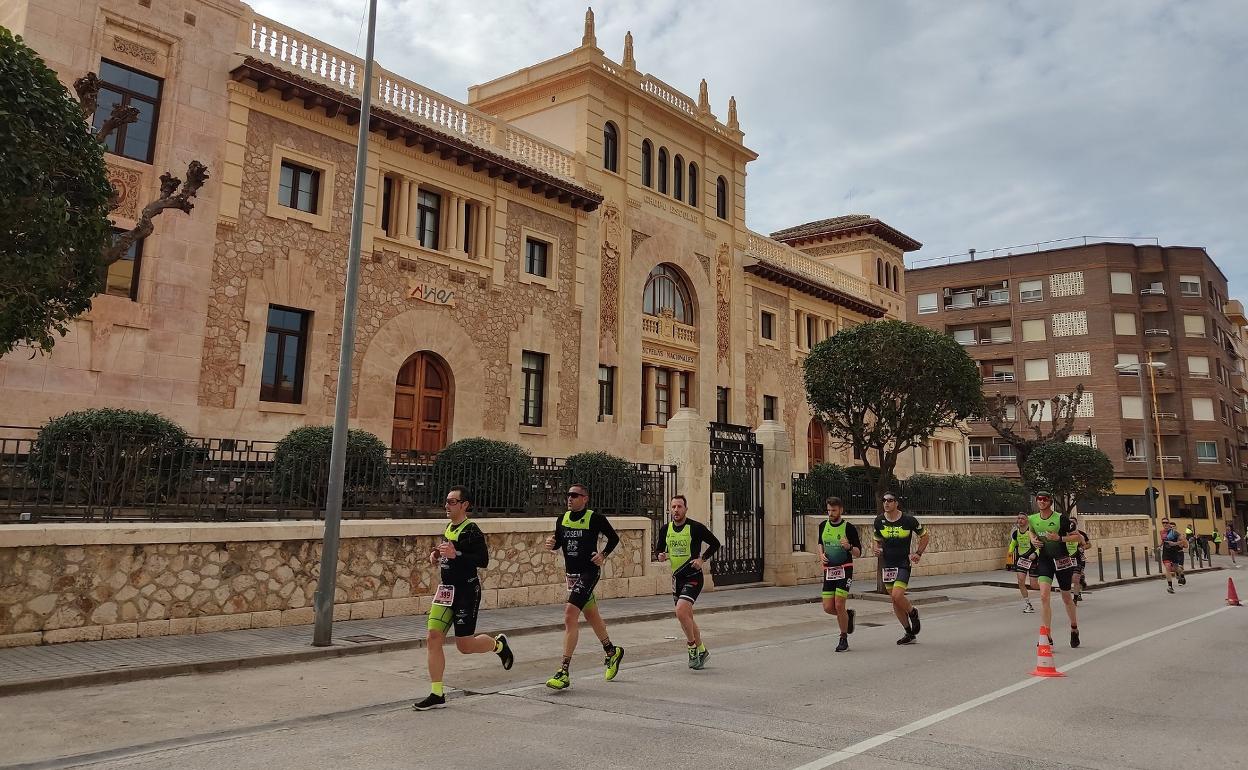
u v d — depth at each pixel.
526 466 15.14
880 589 18.75
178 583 10.20
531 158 24.58
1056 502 33.28
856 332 20.30
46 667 8.05
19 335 8.88
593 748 5.91
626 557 16.39
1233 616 15.91
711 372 30.22
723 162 32.50
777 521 20.05
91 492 9.99
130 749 5.85
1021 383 61.91
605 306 26.34
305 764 5.51
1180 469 57.03
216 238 17.41
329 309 19.08
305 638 10.29
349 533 11.94
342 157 19.75
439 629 7.35
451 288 21.73
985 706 7.41
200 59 17.52
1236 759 5.80
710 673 9.02
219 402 17.16
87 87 10.52
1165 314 59.88
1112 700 7.76
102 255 9.77
